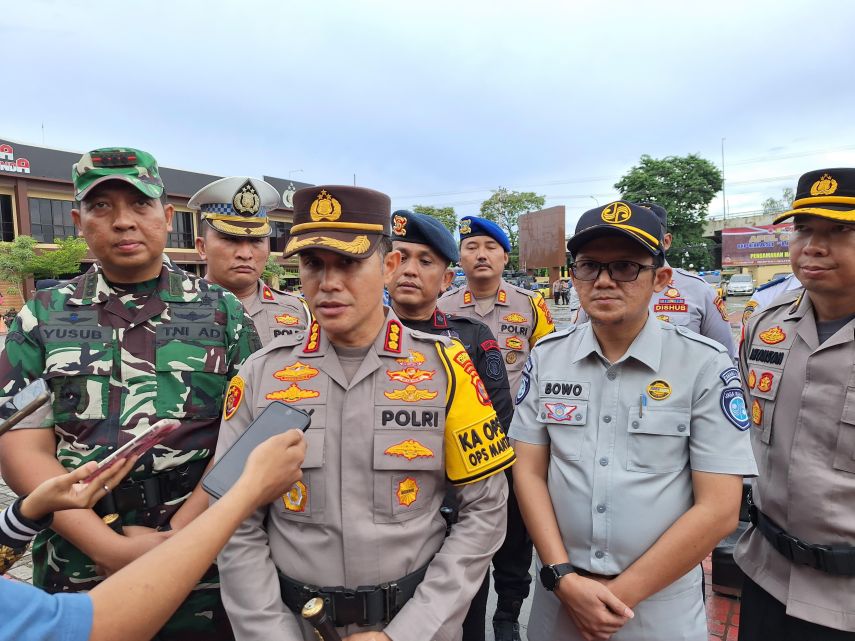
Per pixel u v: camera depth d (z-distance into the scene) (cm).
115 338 180
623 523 162
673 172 3559
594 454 171
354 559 139
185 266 2873
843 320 190
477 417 155
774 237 3706
